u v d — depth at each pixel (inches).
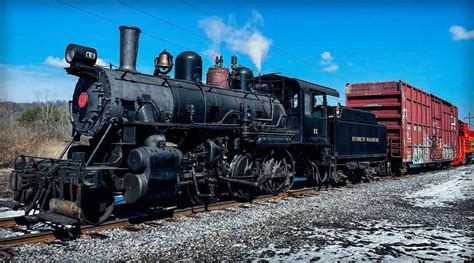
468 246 260.1
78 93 339.3
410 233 293.6
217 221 314.5
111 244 243.8
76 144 343.6
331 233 287.3
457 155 1204.5
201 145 373.7
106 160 328.2
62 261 210.4
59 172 274.5
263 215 343.0
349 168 595.8
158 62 371.6
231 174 400.5
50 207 274.5
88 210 301.1
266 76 527.8
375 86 804.0
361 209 387.5
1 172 684.1
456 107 1216.8
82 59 315.3
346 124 595.8
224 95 416.8
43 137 1002.1
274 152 458.6
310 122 515.2
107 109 310.3
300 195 478.3
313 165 545.3
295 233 284.4
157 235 267.6
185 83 382.0
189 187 378.6
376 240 270.5
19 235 259.4
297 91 505.7
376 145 701.9
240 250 239.0
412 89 822.5
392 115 773.9
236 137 406.0
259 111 454.0
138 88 332.5
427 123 921.5
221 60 496.1
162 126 327.3
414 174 863.1
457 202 454.6
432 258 231.9
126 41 349.1
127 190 295.9
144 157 293.3
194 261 216.7
